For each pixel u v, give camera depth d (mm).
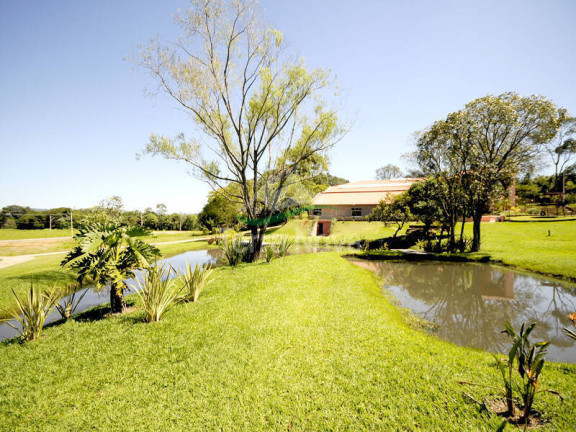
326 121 14570
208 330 5703
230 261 14000
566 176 48562
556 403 3332
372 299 8539
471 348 5797
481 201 16719
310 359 4551
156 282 6453
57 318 7809
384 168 66750
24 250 21062
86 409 3480
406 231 25031
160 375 4145
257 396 3625
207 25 12609
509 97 15398
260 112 13773
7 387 3953
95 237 6738
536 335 6645
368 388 3779
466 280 12008
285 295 8164
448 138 16719
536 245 18000
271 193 16875
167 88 12852
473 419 3133
